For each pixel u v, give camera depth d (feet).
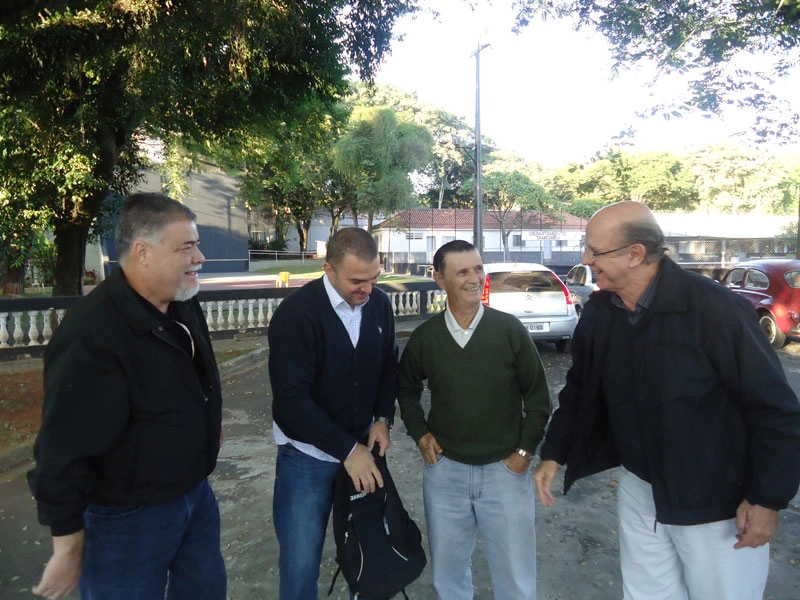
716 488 6.14
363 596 7.26
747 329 5.81
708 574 6.37
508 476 8.14
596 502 13.74
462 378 8.00
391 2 29.35
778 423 5.67
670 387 6.14
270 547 11.82
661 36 24.11
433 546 8.52
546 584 10.32
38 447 5.74
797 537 11.84
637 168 136.15
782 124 25.03
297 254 162.81
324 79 34.14
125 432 6.19
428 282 45.32
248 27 26.17
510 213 135.54
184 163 64.75
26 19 23.99
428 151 128.67
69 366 5.72
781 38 22.85
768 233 123.65
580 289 40.22
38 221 32.40
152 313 6.56
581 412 7.31
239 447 18.11
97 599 6.38
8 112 28.19
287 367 7.68
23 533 12.66
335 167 124.36
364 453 7.45
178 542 6.85
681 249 114.83
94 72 29.94
